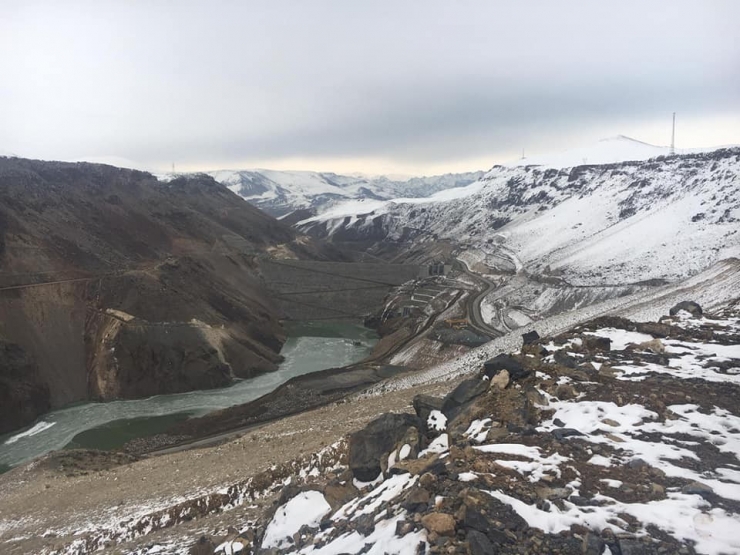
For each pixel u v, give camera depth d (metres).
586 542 8.31
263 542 14.16
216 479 26.50
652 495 9.75
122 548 20.83
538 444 12.13
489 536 8.62
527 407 14.13
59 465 39.53
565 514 9.16
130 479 31.67
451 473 10.90
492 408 14.25
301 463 23.53
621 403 14.21
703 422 13.10
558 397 15.06
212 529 19.73
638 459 11.08
